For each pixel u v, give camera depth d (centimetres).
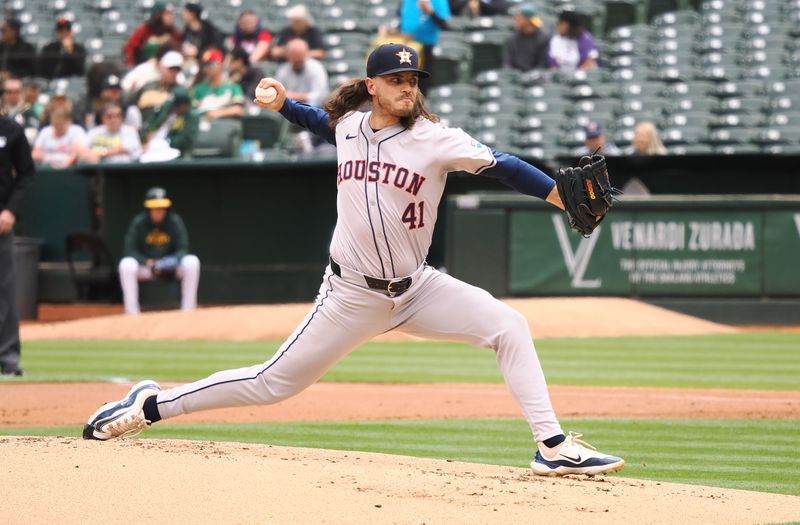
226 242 5900
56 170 5938
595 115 6184
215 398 1877
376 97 1734
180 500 1487
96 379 3569
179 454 1759
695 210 5259
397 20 6353
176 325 5072
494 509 1510
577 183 1748
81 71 6750
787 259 5225
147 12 7706
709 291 5262
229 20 7419
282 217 5853
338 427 2686
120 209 5903
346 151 1766
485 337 1806
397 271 1773
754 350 4559
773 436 2575
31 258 5741
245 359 4209
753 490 1917
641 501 1616
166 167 5684
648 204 5281
